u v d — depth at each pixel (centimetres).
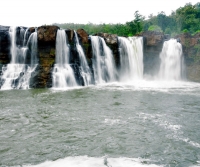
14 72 2112
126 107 1316
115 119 1072
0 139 823
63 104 1373
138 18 6084
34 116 1110
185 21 6788
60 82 2181
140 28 5962
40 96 1628
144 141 809
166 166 629
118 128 944
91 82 2452
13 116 1107
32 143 789
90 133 884
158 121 1046
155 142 801
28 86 2061
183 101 1523
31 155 698
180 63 3288
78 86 2272
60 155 697
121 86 2306
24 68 2197
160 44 3152
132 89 2083
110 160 662
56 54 2312
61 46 2353
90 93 1802
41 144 781
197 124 1008
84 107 1301
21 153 712
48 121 1034
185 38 3366
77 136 854
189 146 769
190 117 1120
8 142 796
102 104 1388
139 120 1059
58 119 1066
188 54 3319
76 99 1533
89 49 2612
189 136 861
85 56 2552
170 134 880
